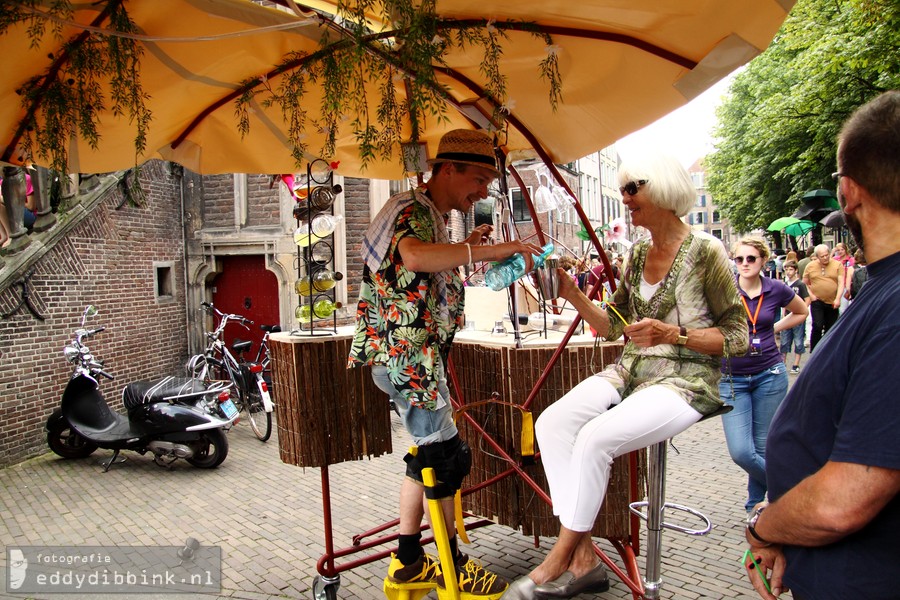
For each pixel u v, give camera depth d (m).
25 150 2.35
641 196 1.94
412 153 1.97
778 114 17.52
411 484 2.43
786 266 10.77
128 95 2.22
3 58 1.98
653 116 2.28
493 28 1.92
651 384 1.91
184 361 9.14
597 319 2.26
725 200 27.92
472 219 11.58
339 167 3.31
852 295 7.85
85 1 1.83
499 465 2.93
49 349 6.73
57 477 5.68
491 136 2.47
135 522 4.50
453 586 2.23
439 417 2.22
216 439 5.77
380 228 2.17
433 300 2.17
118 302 7.89
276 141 3.05
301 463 2.91
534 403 2.74
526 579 1.84
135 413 5.81
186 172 9.16
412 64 1.88
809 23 14.59
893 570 1.10
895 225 1.14
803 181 18.19
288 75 2.44
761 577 1.37
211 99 2.69
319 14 1.94
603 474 1.79
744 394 3.57
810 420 1.22
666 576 3.33
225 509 4.72
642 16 1.83
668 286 1.95
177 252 9.05
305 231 3.35
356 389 3.00
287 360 2.92
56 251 6.91
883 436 1.03
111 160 2.81
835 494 1.08
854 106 14.45
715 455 5.62
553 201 4.24
